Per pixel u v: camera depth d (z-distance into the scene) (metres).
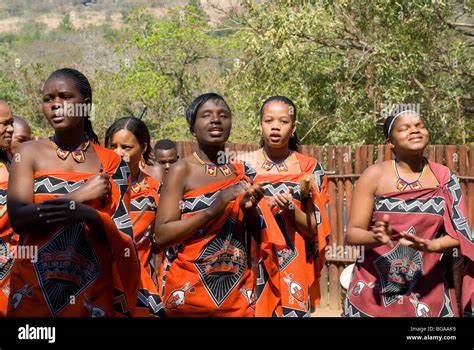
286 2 19.00
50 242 5.01
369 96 18.70
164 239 5.92
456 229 5.87
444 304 6.00
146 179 7.98
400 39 18.23
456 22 20.58
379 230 5.61
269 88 19.48
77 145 5.17
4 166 6.67
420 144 5.95
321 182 7.34
